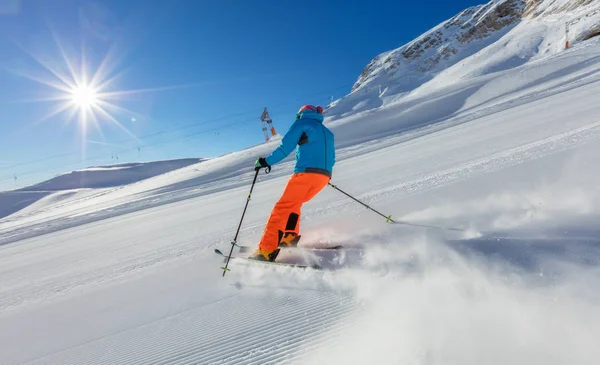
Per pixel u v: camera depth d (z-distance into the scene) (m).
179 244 5.00
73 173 119.50
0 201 92.81
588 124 6.27
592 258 1.82
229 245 4.24
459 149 8.40
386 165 9.36
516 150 5.89
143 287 3.23
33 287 4.29
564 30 82.81
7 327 2.98
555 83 26.81
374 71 170.12
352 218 4.21
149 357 2.06
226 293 2.71
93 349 2.27
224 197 12.08
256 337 2.03
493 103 27.88
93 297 3.28
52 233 12.84
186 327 2.30
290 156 25.77
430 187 4.91
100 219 14.95
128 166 126.94
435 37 161.25
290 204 3.23
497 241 2.33
